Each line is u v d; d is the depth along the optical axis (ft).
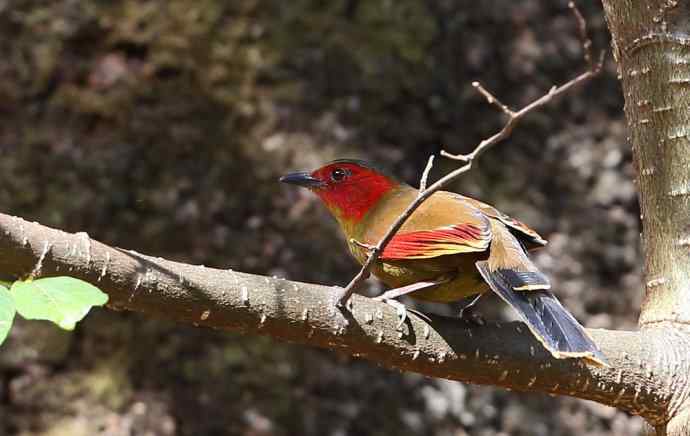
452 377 18.15
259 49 47.37
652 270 19.58
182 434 38.11
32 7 45.91
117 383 38.73
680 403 18.45
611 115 48.91
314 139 45.47
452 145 46.96
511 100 48.29
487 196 45.91
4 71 44.34
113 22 46.39
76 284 11.59
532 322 17.88
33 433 37.29
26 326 38.96
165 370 39.37
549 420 41.45
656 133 19.36
